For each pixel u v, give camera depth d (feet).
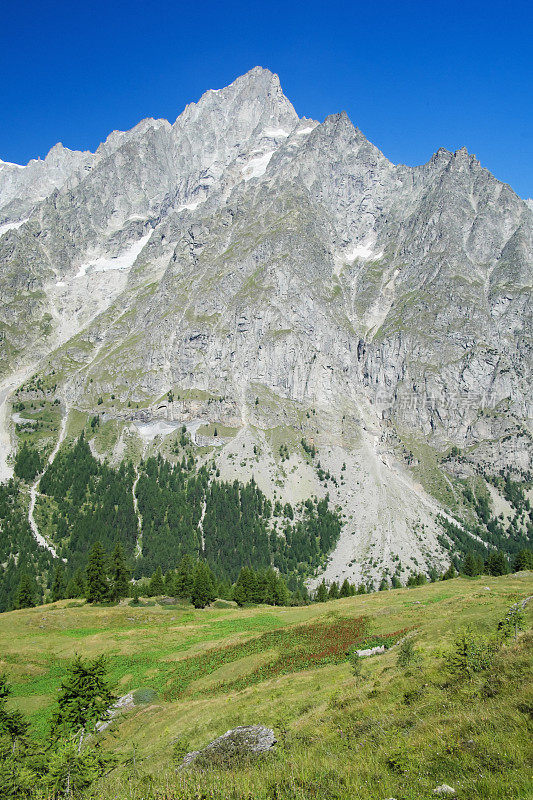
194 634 281.54
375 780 50.57
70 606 372.79
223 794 57.52
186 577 422.41
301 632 226.79
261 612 336.29
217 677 195.11
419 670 103.45
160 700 187.52
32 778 84.74
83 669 139.74
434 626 174.09
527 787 39.47
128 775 93.15
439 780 46.39
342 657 179.83
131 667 233.96
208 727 129.59
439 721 61.72
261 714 125.49
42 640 279.28
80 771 85.71
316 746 72.43
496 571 466.29
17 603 433.07
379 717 77.30
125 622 324.39
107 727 163.22
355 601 310.86
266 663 194.39
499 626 117.19
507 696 60.95
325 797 49.98
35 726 177.37
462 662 85.35
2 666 239.09
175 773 75.82
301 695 134.41
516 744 47.39
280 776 59.21
